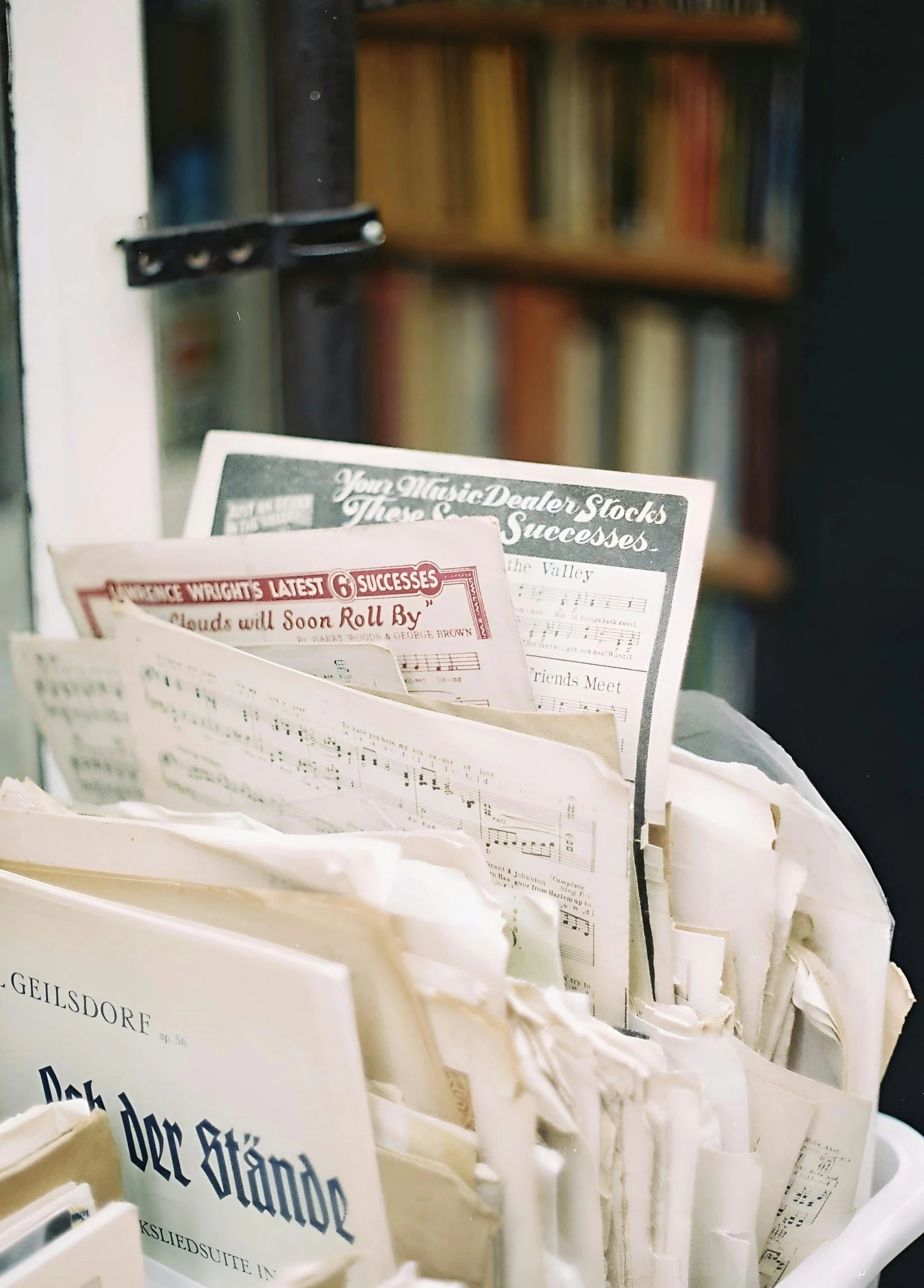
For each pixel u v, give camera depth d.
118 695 0.53
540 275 1.55
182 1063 0.40
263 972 0.36
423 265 1.57
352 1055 0.36
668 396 1.52
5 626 0.66
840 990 0.47
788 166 1.40
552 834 0.41
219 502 0.54
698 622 1.55
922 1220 0.47
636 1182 0.38
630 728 0.45
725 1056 0.41
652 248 1.50
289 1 0.62
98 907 0.39
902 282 1.36
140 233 0.62
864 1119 0.44
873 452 1.41
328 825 0.46
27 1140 0.37
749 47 1.40
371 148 1.54
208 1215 0.41
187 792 0.50
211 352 0.67
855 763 1.43
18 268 0.62
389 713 0.42
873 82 1.33
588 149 1.50
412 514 0.50
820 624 1.46
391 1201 0.37
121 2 0.59
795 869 0.46
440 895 0.36
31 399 0.64
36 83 0.60
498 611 0.44
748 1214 0.40
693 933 0.43
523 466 0.49
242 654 0.44
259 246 0.65
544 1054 0.37
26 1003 0.43
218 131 0.65
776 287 1.44
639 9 1.43
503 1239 0.37
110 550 0.50
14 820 0.43
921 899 1.29
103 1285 0.34
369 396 1.60
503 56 1.49
